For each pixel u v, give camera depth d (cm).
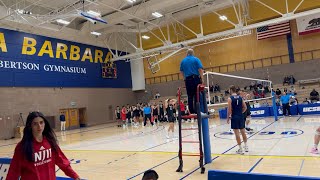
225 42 2538
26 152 238
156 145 948
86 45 2380
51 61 2077
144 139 1137
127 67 2806
